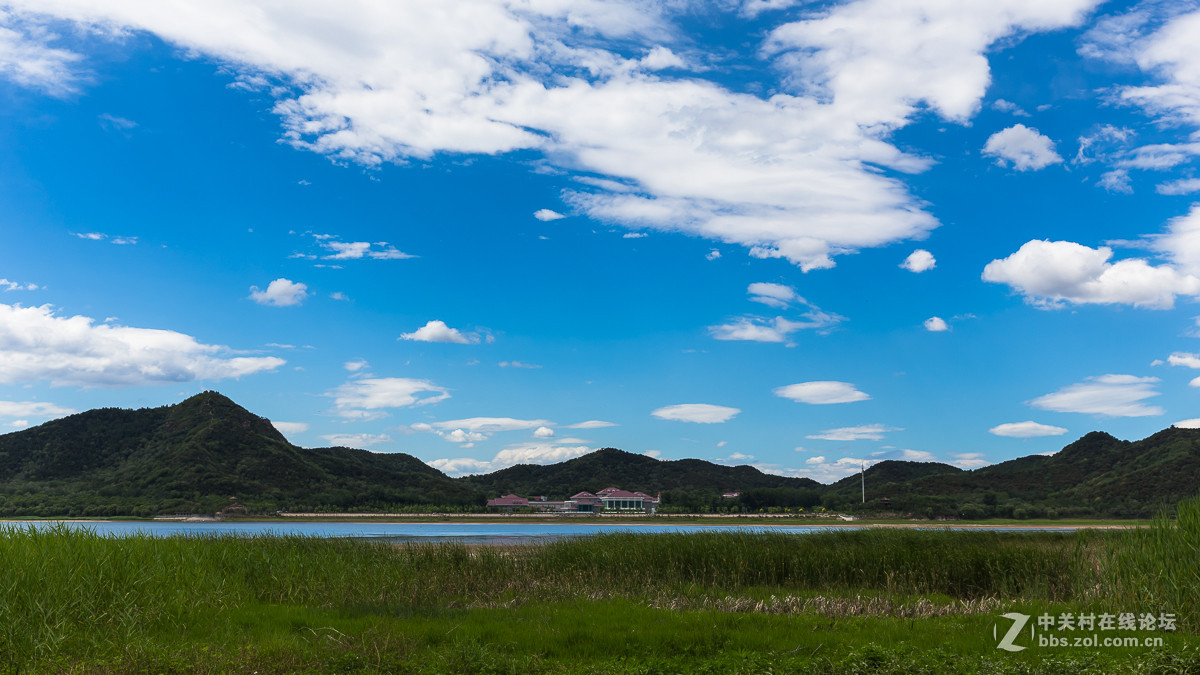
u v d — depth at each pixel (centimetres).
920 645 1230
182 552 1772
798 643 1234
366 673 1032
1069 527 10331
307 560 1936
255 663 1075
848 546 2411
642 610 1533
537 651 1180
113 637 1209
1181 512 1614
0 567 1312
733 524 13150
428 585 1811
